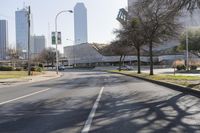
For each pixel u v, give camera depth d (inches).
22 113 528.1
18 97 804.0
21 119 470.9
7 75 2251.5
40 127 408.2
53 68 4763.8
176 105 594.2
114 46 2849.4
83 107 587.5
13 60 4426.7
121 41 2220.7
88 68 4761.3
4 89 1130.0
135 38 2113.7
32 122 444.5
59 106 606.2
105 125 415.8
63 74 2726.4
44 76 2246.6
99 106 598.2
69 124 425.4
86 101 681.0
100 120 452.4
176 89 938.1
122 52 3213.6
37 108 584.7
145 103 632.4
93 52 5556.1
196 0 848.3
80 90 980.6
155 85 1139.3
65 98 748.6
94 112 525.7
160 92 856.3
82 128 398.3
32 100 723.4
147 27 1817.2
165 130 381.4
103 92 892.6
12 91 1021.2
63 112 530.6
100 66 4901.6
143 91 898.7
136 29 2041.1
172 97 725.9
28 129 397.1
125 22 2158.0
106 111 535.5
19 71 2979.8
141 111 530.3
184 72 2374.5
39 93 908.0
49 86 1230.9
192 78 1298.0
